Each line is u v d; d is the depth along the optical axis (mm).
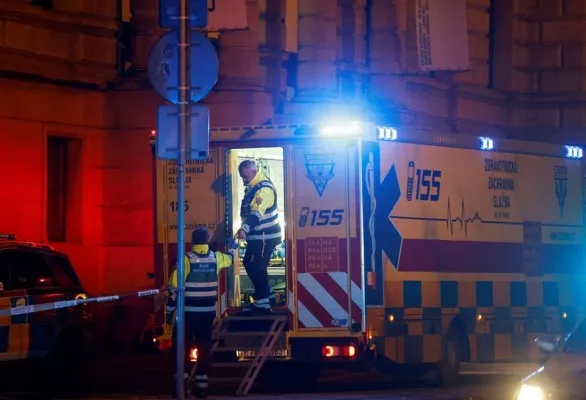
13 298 39594
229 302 39344
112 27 60281
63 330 41938
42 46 57719
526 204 44312
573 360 25281
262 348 37812
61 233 60156
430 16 68750
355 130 37812
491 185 42750
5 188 56438
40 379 42656
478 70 75375
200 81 32219
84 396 38906
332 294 37781
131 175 60750
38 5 58125
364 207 37719
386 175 38406
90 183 60469
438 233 40219
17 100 57062
